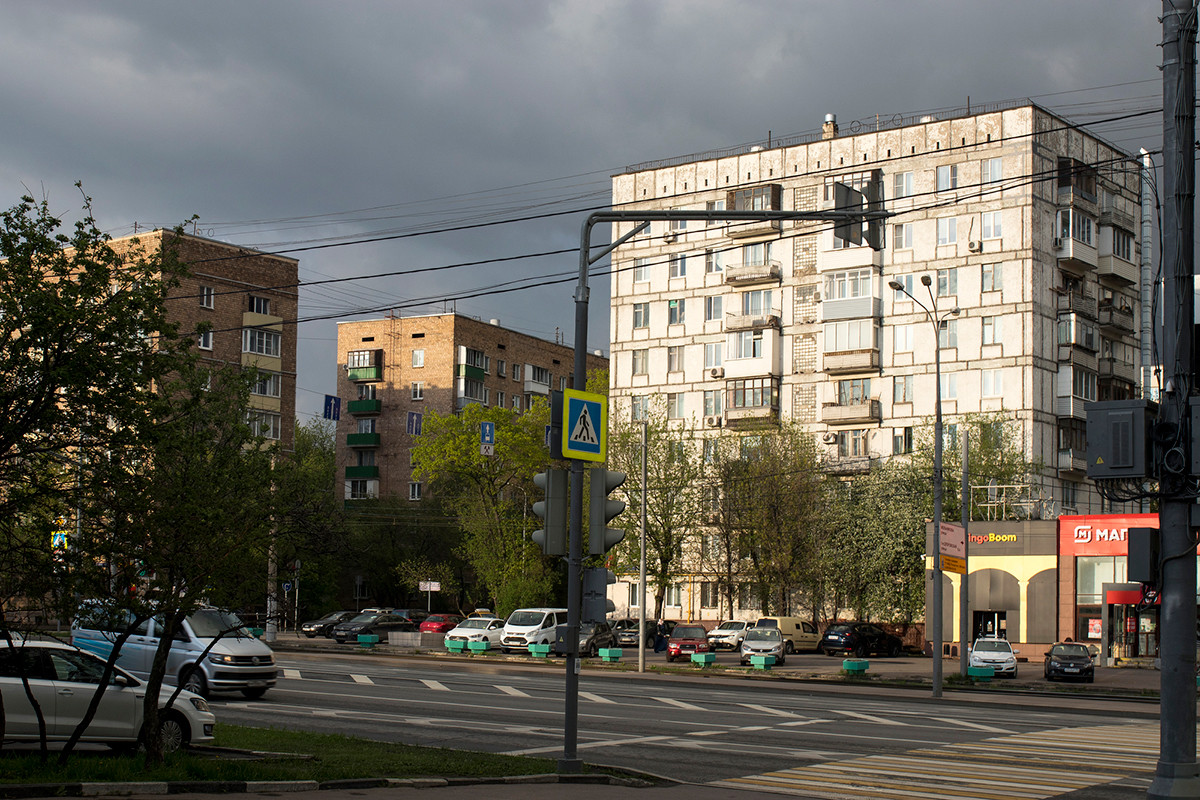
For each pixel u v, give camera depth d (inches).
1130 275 2645.2
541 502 574.6
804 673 1560.0
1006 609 2001.7
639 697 1053.8
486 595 3193.9
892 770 611.2
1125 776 596.4
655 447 2527.1
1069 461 2434.8
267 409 2568.9
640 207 2955.2
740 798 509.0
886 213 631.8
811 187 2711.6
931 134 2564.0
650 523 2474.2
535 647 1790.1
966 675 1460.4
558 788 514.9
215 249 2508.6
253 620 564.1
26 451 450.6
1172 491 419.5
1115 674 1708.9
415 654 1813.5
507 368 3850.9
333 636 2241.6
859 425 2600.9
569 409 570.3
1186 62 430.0
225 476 514.6
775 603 2591.0
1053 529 1973.4
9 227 456.8
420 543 3166.8
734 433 2637.8
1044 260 2469.2
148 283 483.8
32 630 488.4
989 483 2240.4
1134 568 423.8
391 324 3676.2
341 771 524.7
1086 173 2546.8
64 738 588.1
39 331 444.5
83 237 472.7
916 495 2372.0
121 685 606.9
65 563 466.6
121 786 449.1
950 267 2519.7
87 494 471.2
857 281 2613.2
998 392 2447.1
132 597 494.9
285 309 2647.6
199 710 624.7
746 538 2397.9
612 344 2982.3
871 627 2114.9
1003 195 2474.2
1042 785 561.6
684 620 2751.0
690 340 2874.0
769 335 2719.0
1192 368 427.8
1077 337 2476.6
